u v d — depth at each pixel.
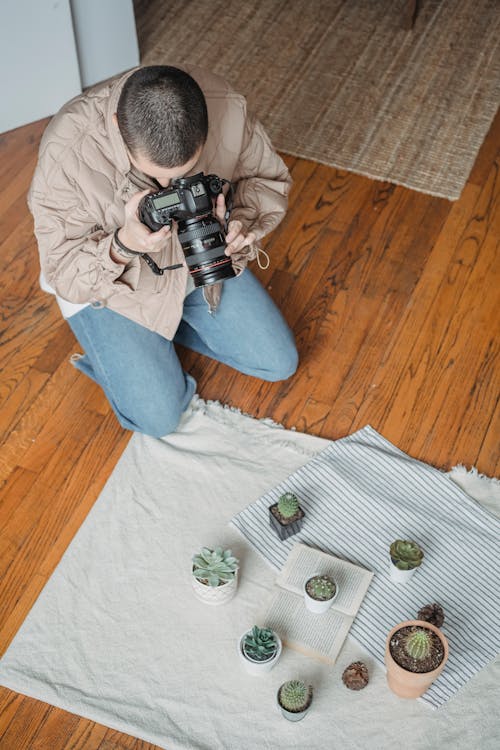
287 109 2.88
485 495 2.03
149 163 1.54
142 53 3.06
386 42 3.09
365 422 2.17
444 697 1.71
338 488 2.02
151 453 2.09
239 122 1.87
